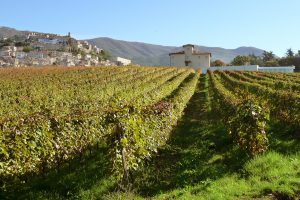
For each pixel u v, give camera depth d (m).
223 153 13.52
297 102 17.03
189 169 11.67
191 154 13.61
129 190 9.58
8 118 14.08
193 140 16.28
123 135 10.04
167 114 15.91
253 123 12.59
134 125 10.52
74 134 12.84
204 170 11.31
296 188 9.25
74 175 11.30
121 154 9.94
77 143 12.99
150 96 24.98
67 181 10.83
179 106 20.89
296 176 10.05
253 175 10.51
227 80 49.28
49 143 11.34
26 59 122.94
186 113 25.89
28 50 164.25
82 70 68.12
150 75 57.59
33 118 13.16
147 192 10.02
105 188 10.12
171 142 15.97
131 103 12.09
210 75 70.44
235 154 13.00
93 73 62.12
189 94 32.31
